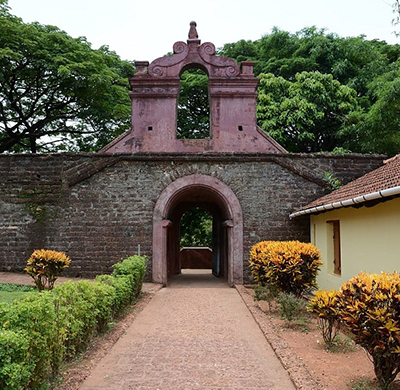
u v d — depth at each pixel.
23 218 12.70
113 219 12.44
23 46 18.44
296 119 20.55
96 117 22.02
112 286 7.39
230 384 4.63
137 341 6.36
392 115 16.86
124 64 24.53
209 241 27.70
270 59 25.25
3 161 12.93
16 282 11.06
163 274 12.32
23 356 3.47
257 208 12.62
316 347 5.90
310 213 10.86
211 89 13.50
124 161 12.66
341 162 12.84
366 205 7.46
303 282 8.27
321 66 24.44
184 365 5.27
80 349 5.59
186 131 25.23
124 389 4.47
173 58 13.56
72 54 19.28
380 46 26.36
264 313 8.22
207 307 9.15
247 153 12.67
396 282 4.18
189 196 15.62
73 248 12.38
